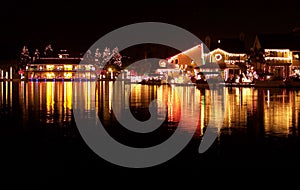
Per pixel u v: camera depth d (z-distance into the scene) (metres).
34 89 57.81
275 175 10.40
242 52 78.25
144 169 11.29
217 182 9.91
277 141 14.82
